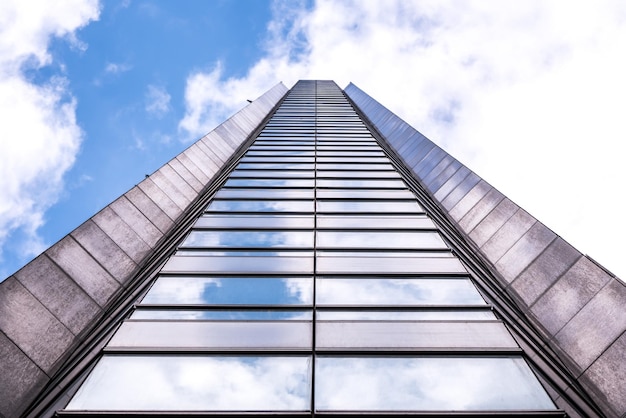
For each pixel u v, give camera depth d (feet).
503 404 22.82
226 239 41.16
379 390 23.58
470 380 24.29
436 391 23.56
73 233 38.96
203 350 26.14
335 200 52.26
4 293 30.53
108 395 22.80
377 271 35.63
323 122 117.19
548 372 25.76
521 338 29.35
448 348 26.68
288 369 25.00
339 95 198.29
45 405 23.70
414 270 36.06
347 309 30.58
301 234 42.55
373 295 32.40
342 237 41.91
